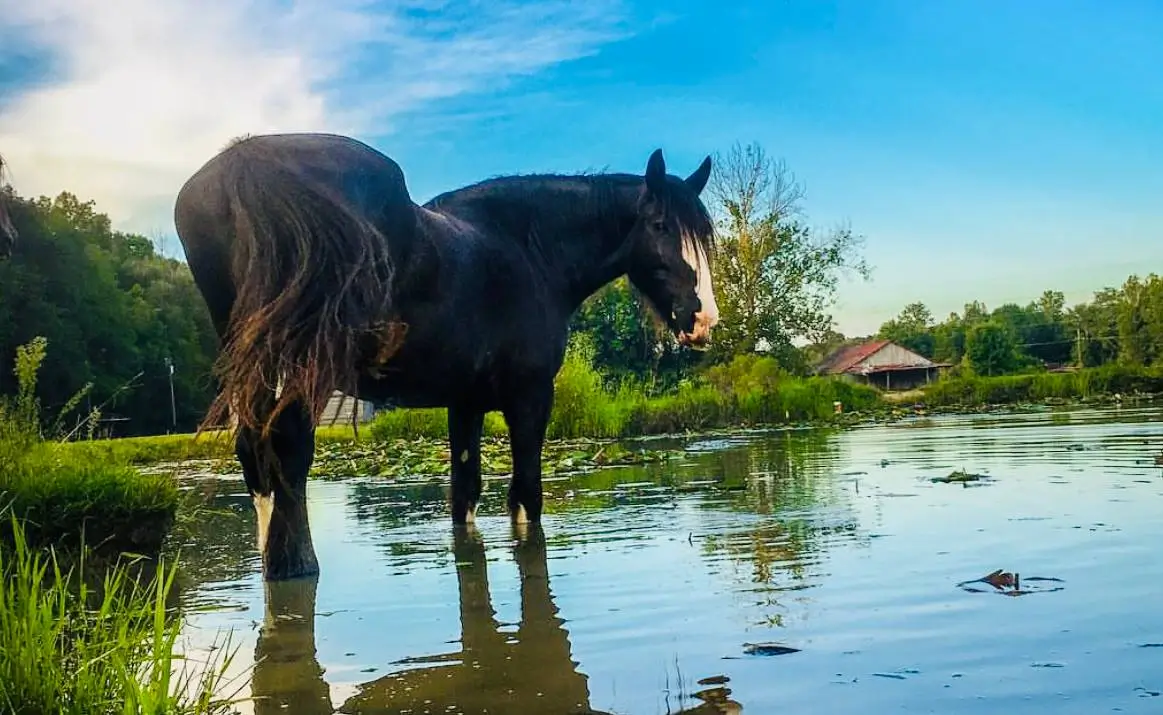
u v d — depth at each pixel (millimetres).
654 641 3059
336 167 3992
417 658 2988
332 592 4043
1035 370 72188
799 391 24922
